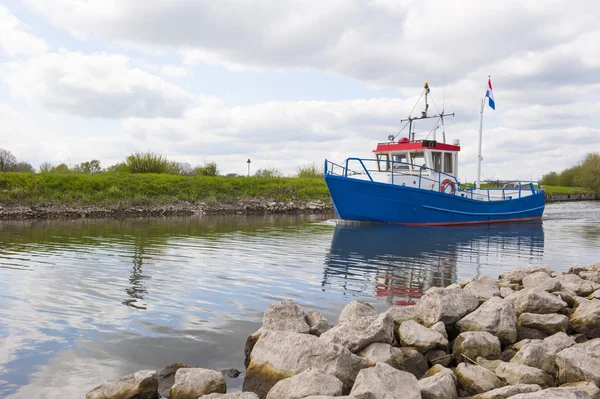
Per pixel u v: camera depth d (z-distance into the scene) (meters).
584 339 5.08
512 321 5.11
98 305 6.25
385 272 8.91
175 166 33.25
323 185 33.75
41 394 3.77
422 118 21.86
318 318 5.07
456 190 21.06
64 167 31.36
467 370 4.11
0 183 22.88
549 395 3.25
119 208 22.89
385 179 19.56
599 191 59.09
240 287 7.45
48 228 15.91
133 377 3.82
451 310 5.29
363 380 3.57
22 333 5.12
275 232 15.98
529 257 11.12
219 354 4.67
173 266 9.16
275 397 3.62
